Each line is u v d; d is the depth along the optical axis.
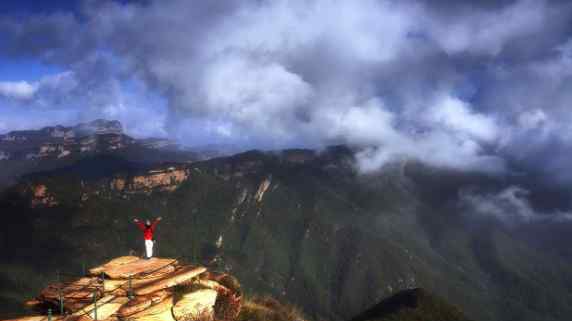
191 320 17.66
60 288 18.11
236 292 21.47
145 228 21.27
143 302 16.97
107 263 20.34
